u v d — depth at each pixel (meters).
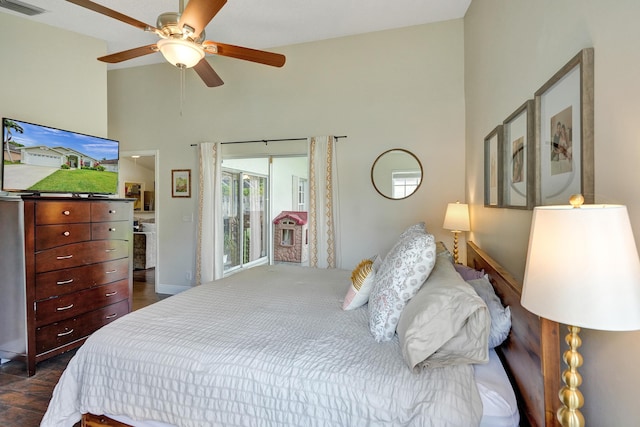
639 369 0.82
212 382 1.30
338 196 3.85
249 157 4.20
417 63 3.59
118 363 1.44
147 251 6.17
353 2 3.10
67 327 2.66
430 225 3.60
